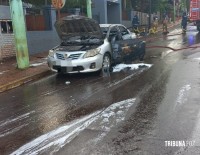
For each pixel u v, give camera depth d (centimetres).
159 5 3991
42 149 493
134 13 3578
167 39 2334
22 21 1184
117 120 596
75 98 786
